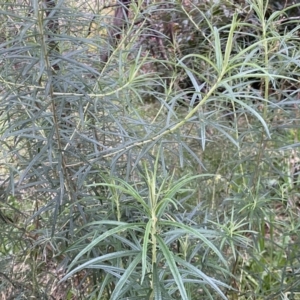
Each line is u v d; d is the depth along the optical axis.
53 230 1.09
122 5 1.23
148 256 0.88
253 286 1.60
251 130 1.21
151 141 1.04
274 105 1.10
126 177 1.07
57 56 0.95
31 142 1.25
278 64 1.28
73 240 1.13
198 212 1.19
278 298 1.31
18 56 0.93
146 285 0.87
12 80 1.14
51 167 1.06
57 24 1.08
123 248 1.07
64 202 1.12
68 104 1.16
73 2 1.24
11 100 1.00
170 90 1.23
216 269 1.12
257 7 1.08
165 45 1.79
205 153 1.59
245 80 1.40
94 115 1.07
